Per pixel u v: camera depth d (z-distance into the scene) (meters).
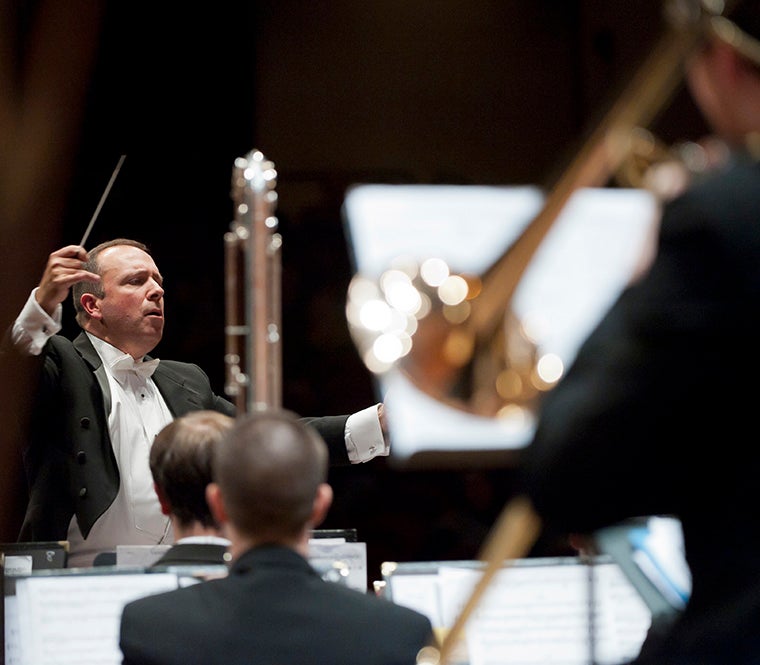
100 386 14.09
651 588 8.12
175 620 7.12
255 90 24.03
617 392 4.79
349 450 14.22
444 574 9.49
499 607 9.19
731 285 4.76
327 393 22.75
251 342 9.16
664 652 5.24
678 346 4.77
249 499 7.33
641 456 4.83
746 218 4.81
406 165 24.38
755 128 5.02
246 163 9.51
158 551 10.59
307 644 7.01
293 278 23.20
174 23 23.48
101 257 14.82
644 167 5.53
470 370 6.11
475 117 24.56
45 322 12.78
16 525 13.84
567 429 4.85
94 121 22.78
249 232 9.27
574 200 6.00
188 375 15.47
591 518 4.95
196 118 23.56
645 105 5.43
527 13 24.62
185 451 9.48
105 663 8.95
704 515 5.05
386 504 22.09
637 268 5.12
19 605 9.04
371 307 6.21
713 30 4.94
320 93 24.34
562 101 24.52
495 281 6.05
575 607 9.23
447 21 24.66
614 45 23.97
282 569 7.25
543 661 9.09
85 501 13.50
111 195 22.92
